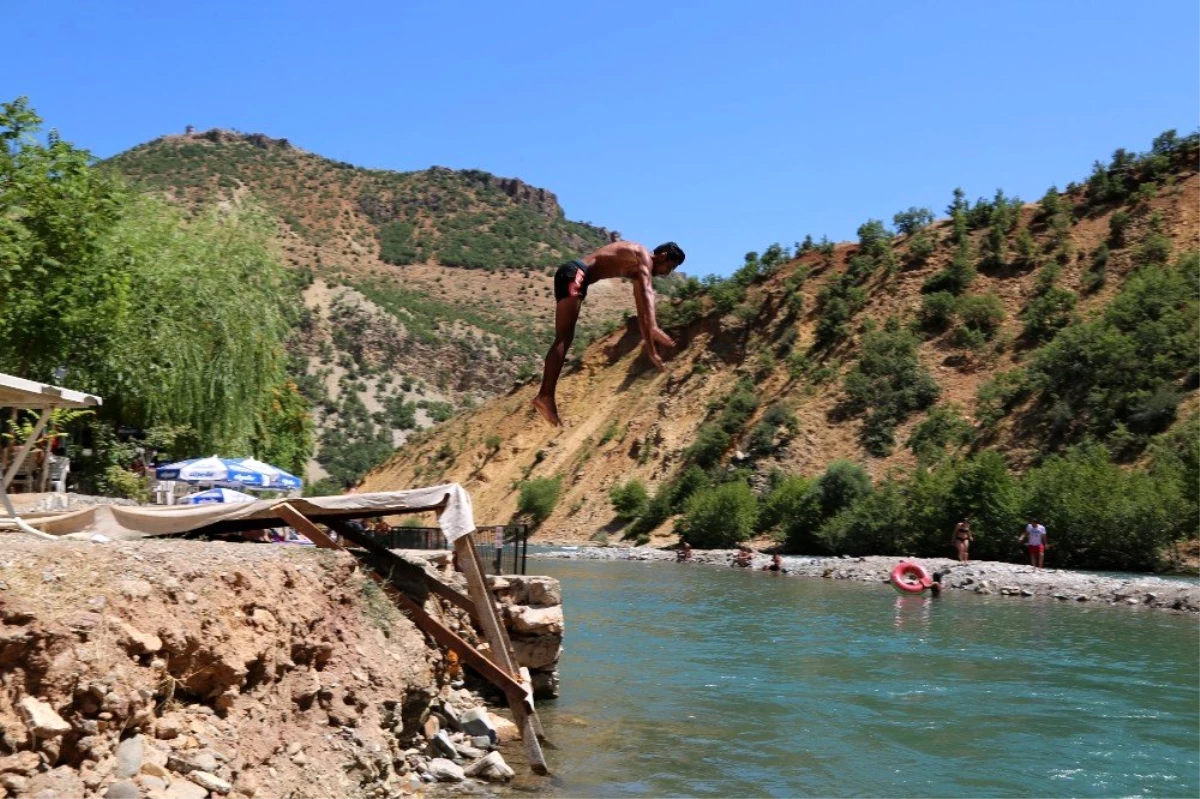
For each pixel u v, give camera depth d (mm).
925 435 61625
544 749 11578
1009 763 11648
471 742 11359
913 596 33219
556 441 86688
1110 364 55125
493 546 16844
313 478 143750
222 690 7227
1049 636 22734
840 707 14625
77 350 25766
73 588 6605
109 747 5957
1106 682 16875
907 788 10578
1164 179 71375
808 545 56531
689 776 10664
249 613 7945
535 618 14328
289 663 8180
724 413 73562
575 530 73750
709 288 90625
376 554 12055
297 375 162875
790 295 81250
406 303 196750
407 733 10250
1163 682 16922
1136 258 66250
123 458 26453
